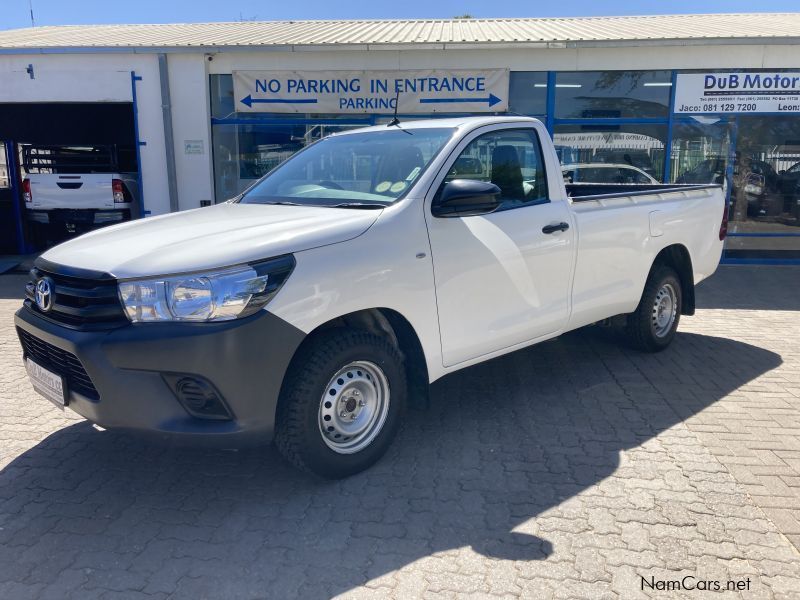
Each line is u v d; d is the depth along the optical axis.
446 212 3.79
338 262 3.33
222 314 3.00
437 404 4.75
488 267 4.07
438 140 4.17
